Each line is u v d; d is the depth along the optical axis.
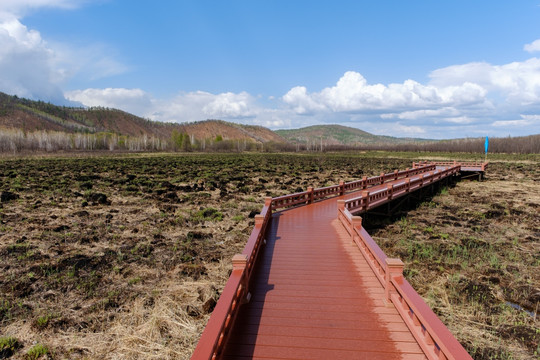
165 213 14.61
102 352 5.56
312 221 11.19
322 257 7.66
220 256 9.73
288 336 4.51
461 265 9.43
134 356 5.48
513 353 5.66
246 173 31.33
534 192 21.94
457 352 3.04
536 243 11.59
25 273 8.25
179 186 21.62
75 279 8.00
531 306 7.25
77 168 32.91
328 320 4.91
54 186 20.75
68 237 11.02
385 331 4.62
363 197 12.99
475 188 24.05
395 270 5.07
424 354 4.11
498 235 12.55
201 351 3.14
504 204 17.94
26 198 17.06
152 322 6.34
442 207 17.56
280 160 51.44
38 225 12.32
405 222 14.42
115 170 31.55
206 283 8.02
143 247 10.16
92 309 6.74
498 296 7.72
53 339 5.85
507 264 9.64
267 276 6.55
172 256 9.61
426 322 3.65
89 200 17.00
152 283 7.99
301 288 6.00
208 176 27.64
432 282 8.40
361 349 4.22
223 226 12.88
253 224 13.16
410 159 56.81
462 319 6.72
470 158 56.91
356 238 8.29
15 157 51.59
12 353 5.48
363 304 5.40
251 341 4.40
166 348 5.66
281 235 9.50
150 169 33.00
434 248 10.94
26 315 6.52
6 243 10.32
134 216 14.08
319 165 41.97
